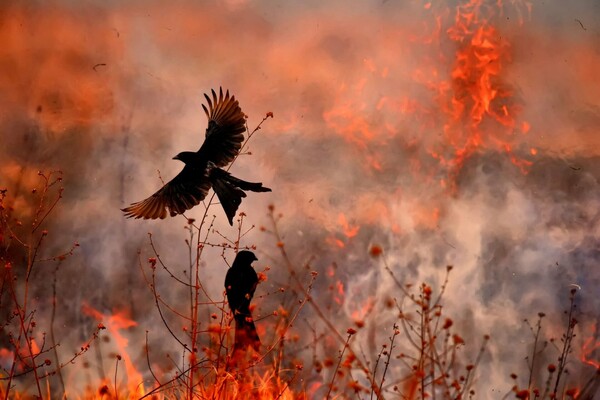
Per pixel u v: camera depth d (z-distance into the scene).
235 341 14.46
